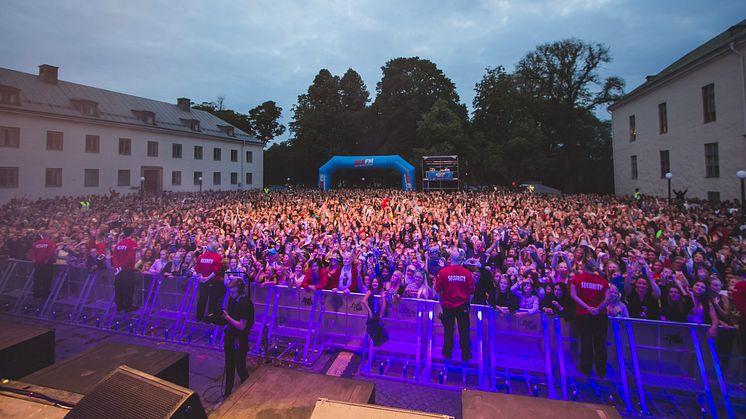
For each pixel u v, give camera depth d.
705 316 6.01
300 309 7.36
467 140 43.31
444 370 6.19
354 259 8.45
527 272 7.37
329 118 56.97
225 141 49.16
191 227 15.10
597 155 52.38
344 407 2.72
